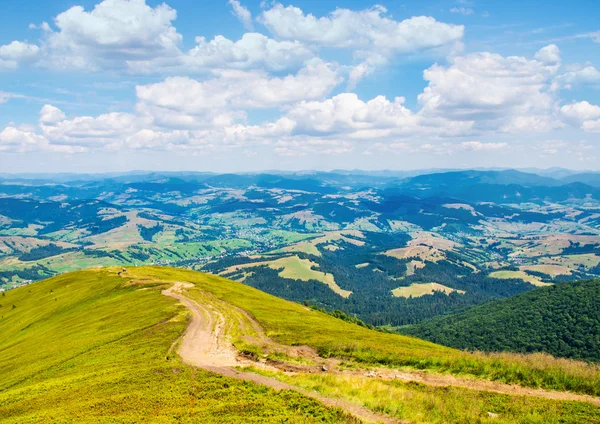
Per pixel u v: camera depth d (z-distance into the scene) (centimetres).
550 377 4197
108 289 15075
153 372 5134
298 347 6450
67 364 6725
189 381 4697
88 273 19800
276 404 3725
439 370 4759
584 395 3853
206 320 9131
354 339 7119
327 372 5072
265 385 4409
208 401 3966
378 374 4806
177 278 17162
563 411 3425
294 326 8562
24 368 7344
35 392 5041
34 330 12469
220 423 3325
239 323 8875
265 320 9269
